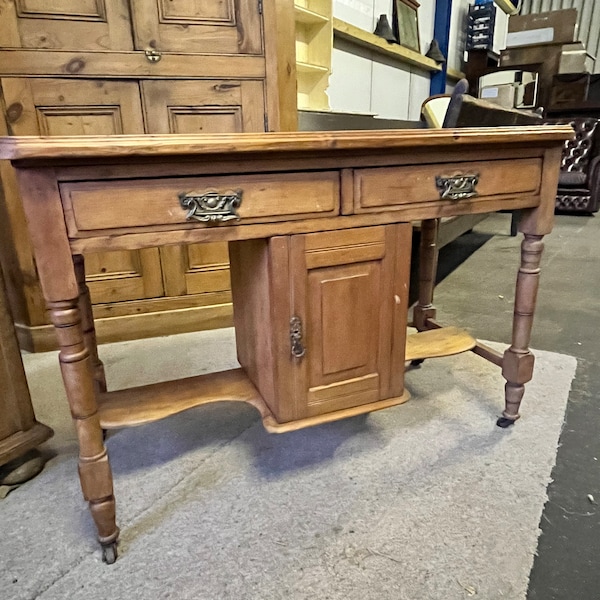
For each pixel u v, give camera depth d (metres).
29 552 0.96
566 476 1.15
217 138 0.79
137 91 1.69
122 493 1.12
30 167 0.72
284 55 1.84
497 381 1.59
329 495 1.09
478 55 5.39
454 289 2.61
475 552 0.94
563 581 0.88
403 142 0.92
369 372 1.10
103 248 0.80
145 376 1.67
